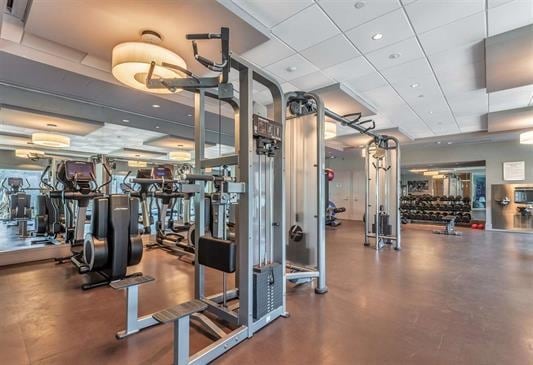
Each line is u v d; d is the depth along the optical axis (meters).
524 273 4.20
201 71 4.43
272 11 3.04
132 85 3.85
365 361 2.05
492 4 2.95
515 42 3.47
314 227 3.75
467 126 8.23
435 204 11.02
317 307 2.97
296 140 3.97
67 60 3.95
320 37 3.58
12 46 3.50
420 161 11.08
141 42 3.26
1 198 8.88
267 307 2.58
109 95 4.93
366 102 6.02
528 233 8.60
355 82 5.05
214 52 3.70
